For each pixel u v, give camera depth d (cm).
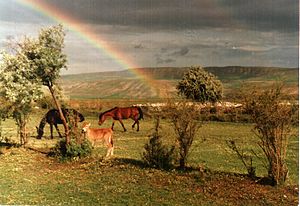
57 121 2959
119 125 4109
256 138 2936
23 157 2064
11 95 2006
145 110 4347
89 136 2078
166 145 1747
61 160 1945
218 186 1382
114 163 1833
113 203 1249
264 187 1355
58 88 2102
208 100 4125
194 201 1240
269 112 1348
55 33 2048
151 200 1264
